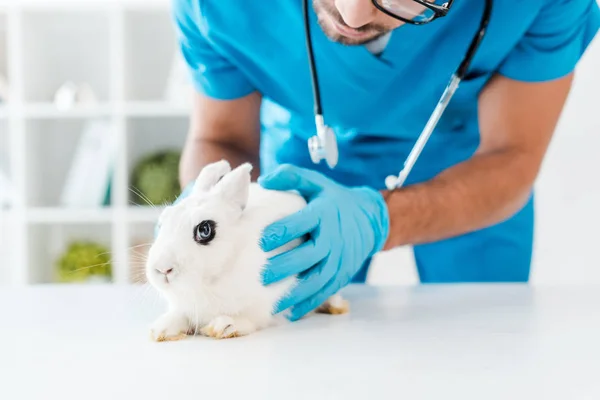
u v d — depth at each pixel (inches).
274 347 25.2
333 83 43.2
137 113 91.8
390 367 22.0
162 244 28.0
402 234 39.0
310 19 39.7
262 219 30.1
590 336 26.6
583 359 23.0
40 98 98.6
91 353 24.3
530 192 47.0
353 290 40.5
